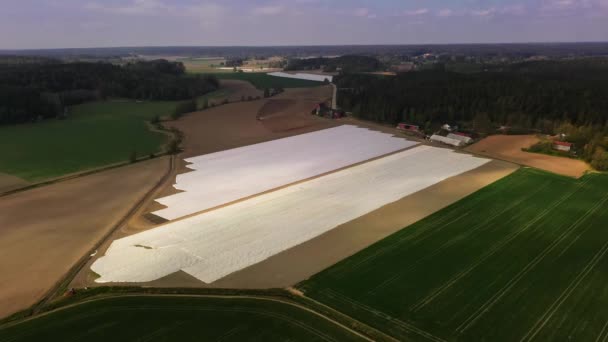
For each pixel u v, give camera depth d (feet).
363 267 136.98
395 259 142.00
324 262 140.77
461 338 103.55
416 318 111.14
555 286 125.59
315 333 106.01
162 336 105.29
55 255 147.33
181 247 152.46
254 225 170.81
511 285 126.11
